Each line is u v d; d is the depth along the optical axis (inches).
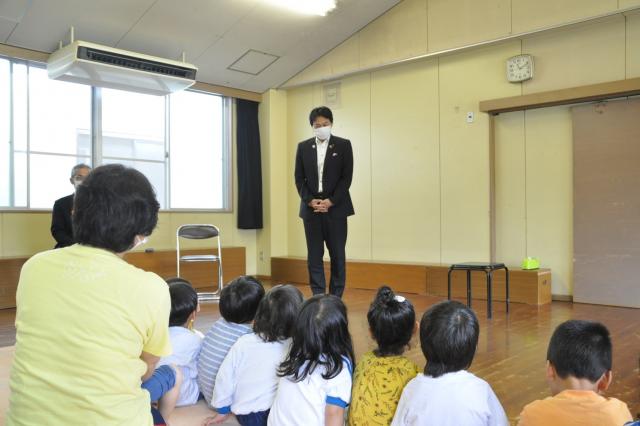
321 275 140.0
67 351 40.7
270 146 285.3
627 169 187.6
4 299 195.6
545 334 140.2
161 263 240.5
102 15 197.6
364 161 258.5
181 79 220.2
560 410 47.5
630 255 187.0
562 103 200.1
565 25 193.6
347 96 264.5
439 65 232.2
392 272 232.5
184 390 77.9
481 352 120.6
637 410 82.1
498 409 54.9
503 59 214.1
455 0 221.9
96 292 41.6
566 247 202.7
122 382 41.8
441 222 232.4
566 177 202.7
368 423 61.1
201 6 207.3
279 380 66.8
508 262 216.8
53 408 40.5
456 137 227.5
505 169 217.6
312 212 138.6
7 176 208.8
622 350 121.2
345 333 63.1
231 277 267.1
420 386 54.8
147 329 44.0
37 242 215.8
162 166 259.1
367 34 249.9
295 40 246.7
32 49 207.0
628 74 185.8
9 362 102.2
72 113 227.1
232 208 284.2
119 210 43.5
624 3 180.7
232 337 76.6
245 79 269.6
